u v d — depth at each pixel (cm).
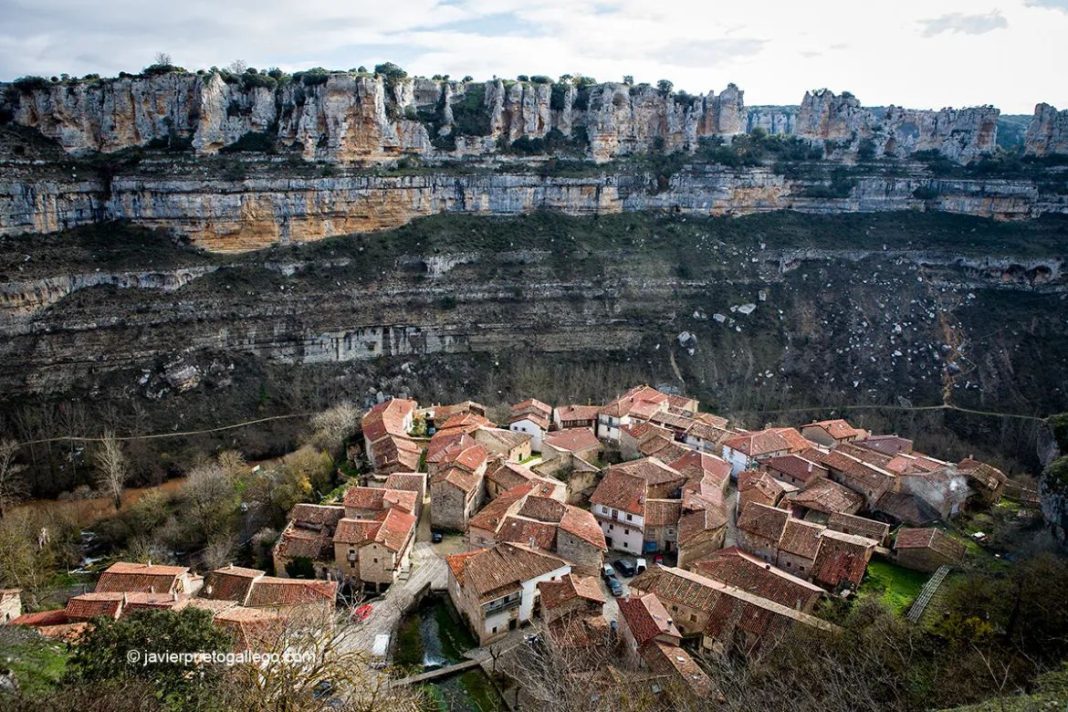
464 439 8544
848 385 12450
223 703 3014
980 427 11375
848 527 7031
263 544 7200
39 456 9506
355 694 3416
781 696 3841
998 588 5269
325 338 12156
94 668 3359
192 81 13350
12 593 5903
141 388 10675
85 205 12381
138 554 7350
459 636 5781
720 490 7731
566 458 8488
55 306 10844
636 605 5269
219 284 12188
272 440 10594
